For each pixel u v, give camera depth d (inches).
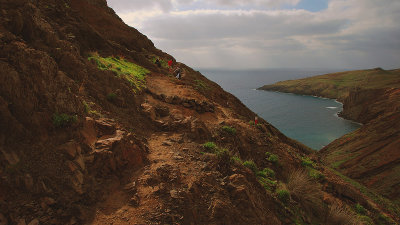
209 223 291.6
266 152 668.7
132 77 767.1
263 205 401.7
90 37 865.5
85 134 307.9
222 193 338.6
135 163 328.8
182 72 1258.0
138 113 525.0
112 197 266.2
